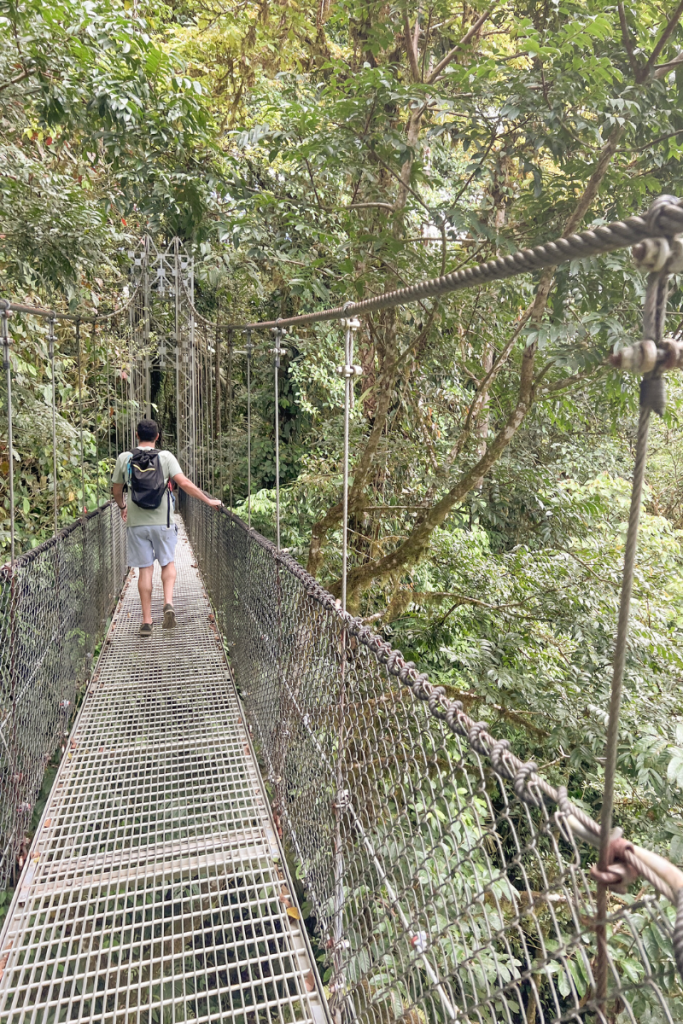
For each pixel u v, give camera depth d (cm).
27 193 272
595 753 291
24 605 182
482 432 412
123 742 245
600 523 404
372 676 115
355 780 129
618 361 51
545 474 408
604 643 325
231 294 517
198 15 447
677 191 222
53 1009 181
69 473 399
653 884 52
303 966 154
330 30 407
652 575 363
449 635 380
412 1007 94
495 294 283
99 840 188
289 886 175
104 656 321
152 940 155
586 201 212
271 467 649
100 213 294
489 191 297
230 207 327
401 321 334
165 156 306
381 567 326
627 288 211
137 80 248
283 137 275
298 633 175
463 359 342
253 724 245
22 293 323
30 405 337
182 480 336
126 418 541
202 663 312
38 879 174
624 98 203
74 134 310
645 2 200
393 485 405
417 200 270
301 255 329
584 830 58
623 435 473
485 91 221
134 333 578
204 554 454
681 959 45
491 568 378
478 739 77
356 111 236
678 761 234
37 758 197
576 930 59
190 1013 198
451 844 86
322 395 550
